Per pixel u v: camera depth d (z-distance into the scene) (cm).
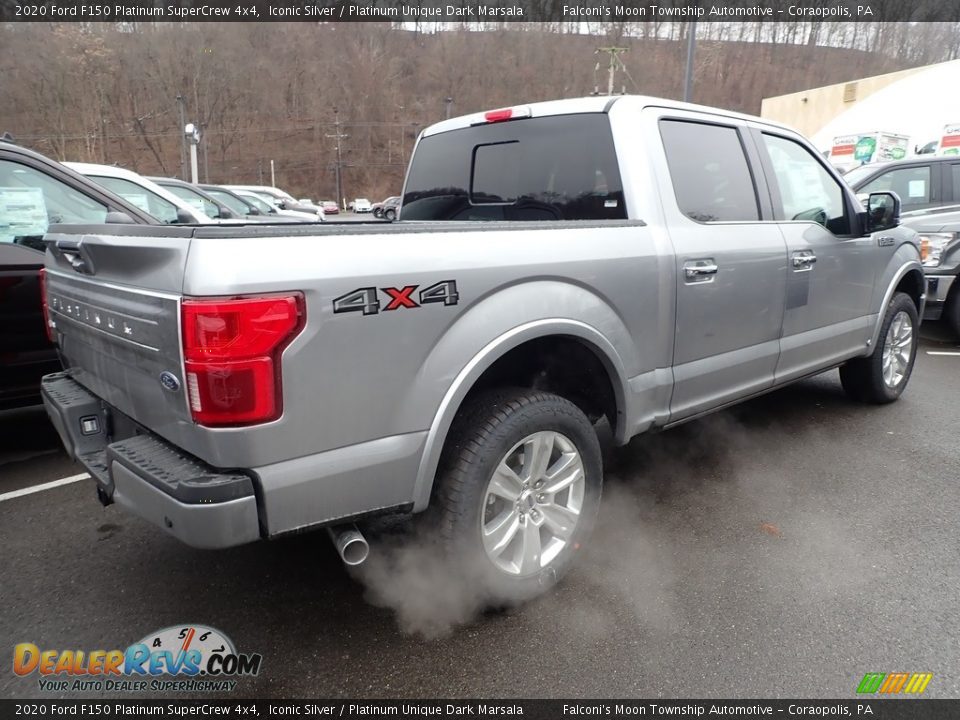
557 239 261
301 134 8119
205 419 189
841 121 2494
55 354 400
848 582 280
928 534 318
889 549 305
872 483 373
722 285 330
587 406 318
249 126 7856
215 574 289
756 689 223
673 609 264
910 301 498
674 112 334
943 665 233
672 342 311
